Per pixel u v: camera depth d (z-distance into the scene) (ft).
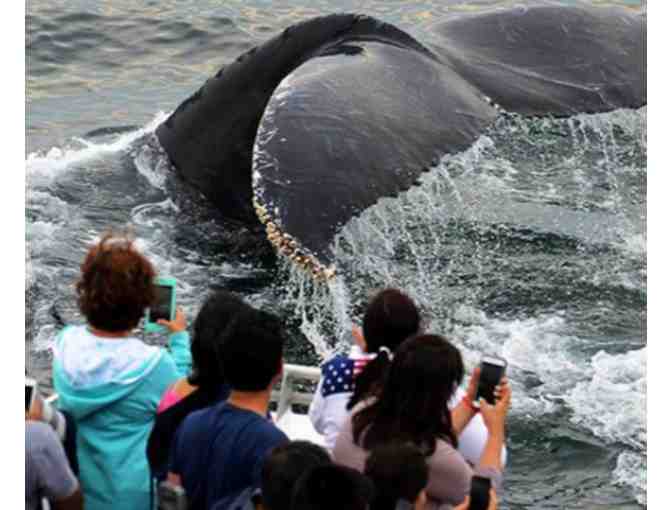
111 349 41.11
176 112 82.74
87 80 127.75
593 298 72.43
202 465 37.81
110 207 80.74
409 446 35.45
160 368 41.42
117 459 41.27
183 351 44.45
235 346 37.81
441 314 69.92
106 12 144.25
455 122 67.21
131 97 123.13
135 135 94.63
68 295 72.38
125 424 41.42
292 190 59.06
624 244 78.23
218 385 40.37
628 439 60.39
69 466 39.04
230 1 150.51
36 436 37.37
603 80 78.13
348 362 43.04
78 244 77.20
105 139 101.81
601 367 65.92
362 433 39.01
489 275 74.02
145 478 41.52
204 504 37.96
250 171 76.54
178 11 145.79
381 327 42.65
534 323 69.72
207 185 78.95
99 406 40.81
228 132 77.41
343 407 42.63
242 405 38.50
